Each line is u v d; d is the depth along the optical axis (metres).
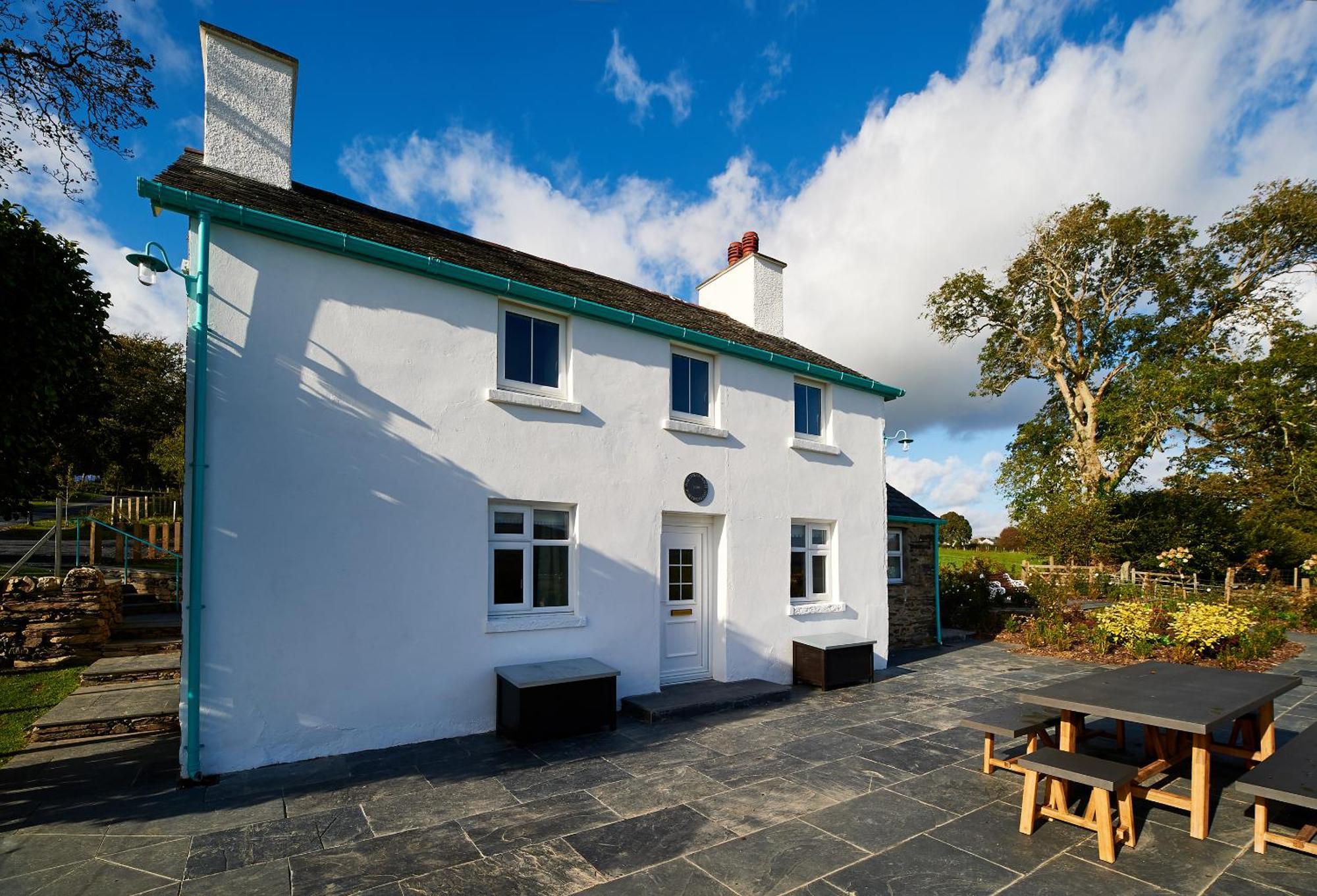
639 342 8.56
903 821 4.77
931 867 4.09
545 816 4.76
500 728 6.79
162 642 9.07
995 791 5.39
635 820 4.72
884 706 8.27
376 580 6.27
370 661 6.19
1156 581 21.06
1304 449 25.72
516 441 7.30
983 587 16.53
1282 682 5.55
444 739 6.56
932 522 13.72
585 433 7.90
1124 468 27.17
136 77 8.11
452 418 6.87
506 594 7.29
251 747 5.58
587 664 7.15
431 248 7.54
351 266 6.38
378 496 6.34
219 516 5.53
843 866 4.09
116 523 13.75
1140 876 3.98
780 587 9.88
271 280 5.93
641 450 8.43
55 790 5.11
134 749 6.07
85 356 6.25
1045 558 29.92
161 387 21.03
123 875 3.83
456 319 7.00
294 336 6.01
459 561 6.77
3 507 5.67
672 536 9.01
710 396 9.55
